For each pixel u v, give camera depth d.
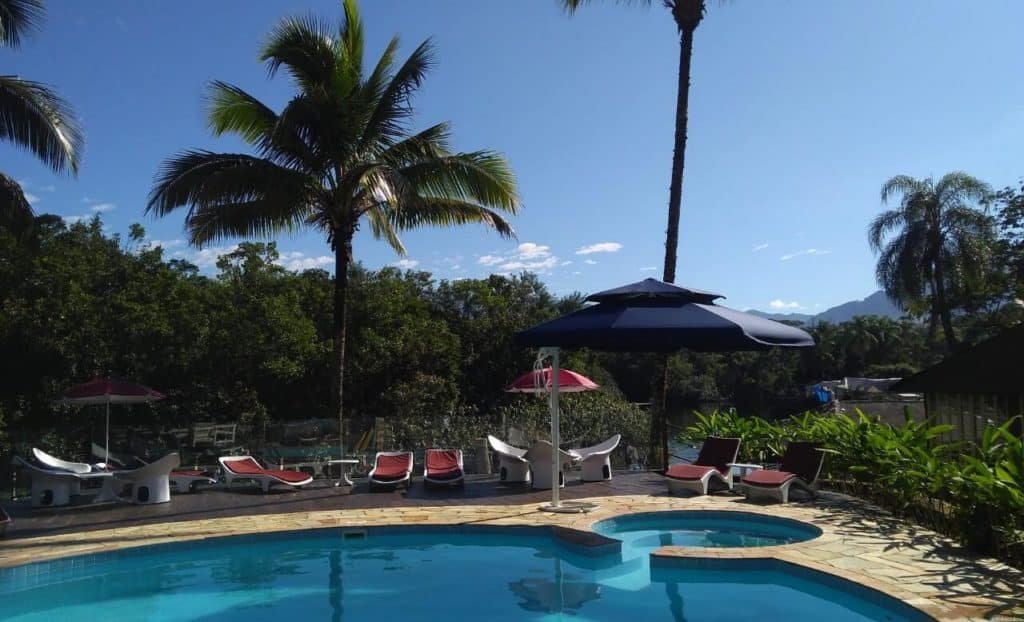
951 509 8.80
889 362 70.06
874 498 11.13
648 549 9.40
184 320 19.31
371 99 15.36
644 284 9.64
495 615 7.02
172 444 15.05
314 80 14.87
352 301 23.31
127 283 19.77
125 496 12.96
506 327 26.50
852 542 8.52
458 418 17.56
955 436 13.79
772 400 60.84
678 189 16.02
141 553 9.06
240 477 13.07
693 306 8.88
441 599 7.55
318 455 15.11
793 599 7.27
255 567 8.86
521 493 12.83
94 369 18.33
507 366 25.97
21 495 13.27
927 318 35.72
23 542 9.23
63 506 11.92
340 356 15.29
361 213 15.27
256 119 14.96
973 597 6.34
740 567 7.95
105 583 8.23
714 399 59.34
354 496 12.69
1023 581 6.83
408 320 23.34
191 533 9.69
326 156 14.60
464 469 15.76
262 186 13.82
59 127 13.50
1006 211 29.52
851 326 71.19
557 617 6.92
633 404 19.58
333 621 6.93
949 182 31.61
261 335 20.16
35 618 7.07
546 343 8.95
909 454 9.92
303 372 20.70
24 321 17.70
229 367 19.98
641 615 6.91
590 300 10.05
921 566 7.43
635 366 48.03
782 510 10.57
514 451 14.57
